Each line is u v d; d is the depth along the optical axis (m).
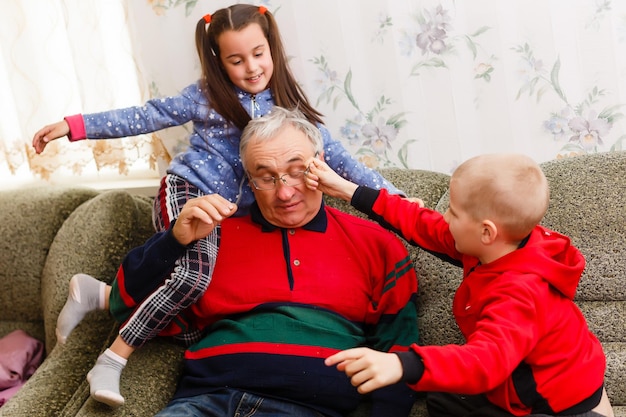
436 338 1.79
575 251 1.52
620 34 1.92
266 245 1.81
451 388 1.30
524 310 1.38
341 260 1.81
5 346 2.13
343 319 1.76
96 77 2.16
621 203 1.72
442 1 1.96
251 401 1.67
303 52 2.06
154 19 2.08
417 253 1.87
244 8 1.86
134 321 1.75
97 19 2.12
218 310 1.79
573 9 1.91
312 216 1.83
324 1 2.01
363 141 2.13
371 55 2.04
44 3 2.19
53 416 1.71
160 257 1.72
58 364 1.83
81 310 1.91
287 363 1.68
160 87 2.15
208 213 1.63
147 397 1.70
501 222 1.45
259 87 1.89
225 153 1.93
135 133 1.93
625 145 1.98
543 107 1.99
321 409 1.69
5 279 2.21
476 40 1.97
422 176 1.98
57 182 2.46
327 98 2.10
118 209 2.07
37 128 2.27
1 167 2.51
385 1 1.99
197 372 1.73
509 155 1.49
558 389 1.44
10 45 2.20
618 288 1.71
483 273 1.50
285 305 1.75
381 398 1.67
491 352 1.31
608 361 1.66
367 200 1.71
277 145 1.72
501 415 1.49
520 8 1.93
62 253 2.06
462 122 2.05
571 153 2.02
